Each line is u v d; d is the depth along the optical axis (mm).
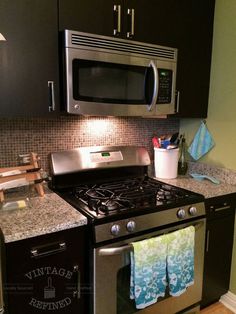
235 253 1844
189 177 1997
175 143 2016
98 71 1373
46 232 1106
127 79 1478
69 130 1729
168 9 1605
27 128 1591
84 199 1444
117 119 1916
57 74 1316
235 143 1808
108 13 1391
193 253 1511
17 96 1233
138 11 1484
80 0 1309
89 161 1700
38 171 1503
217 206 1678
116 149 1836
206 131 1991
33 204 1355
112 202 1382
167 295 1503
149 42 1555
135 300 1312
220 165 1920
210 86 1937
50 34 1265
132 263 1294
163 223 1397
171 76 1641
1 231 1072
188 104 1843
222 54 1831
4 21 1153
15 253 1067
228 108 1827
